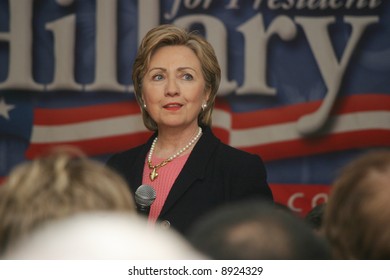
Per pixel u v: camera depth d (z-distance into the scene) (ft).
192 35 25.40
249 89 47.19
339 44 46.98
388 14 46.78
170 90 24.63
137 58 25.40
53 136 47.73
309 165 47.19
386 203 12.15
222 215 10.38
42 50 47.67
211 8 47.29
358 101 46.98
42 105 47.67
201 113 25.73
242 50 47.19
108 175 11.68
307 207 47.24
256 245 10.03
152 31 25.32
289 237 10.04
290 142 47.24
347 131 46.98
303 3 47.01
